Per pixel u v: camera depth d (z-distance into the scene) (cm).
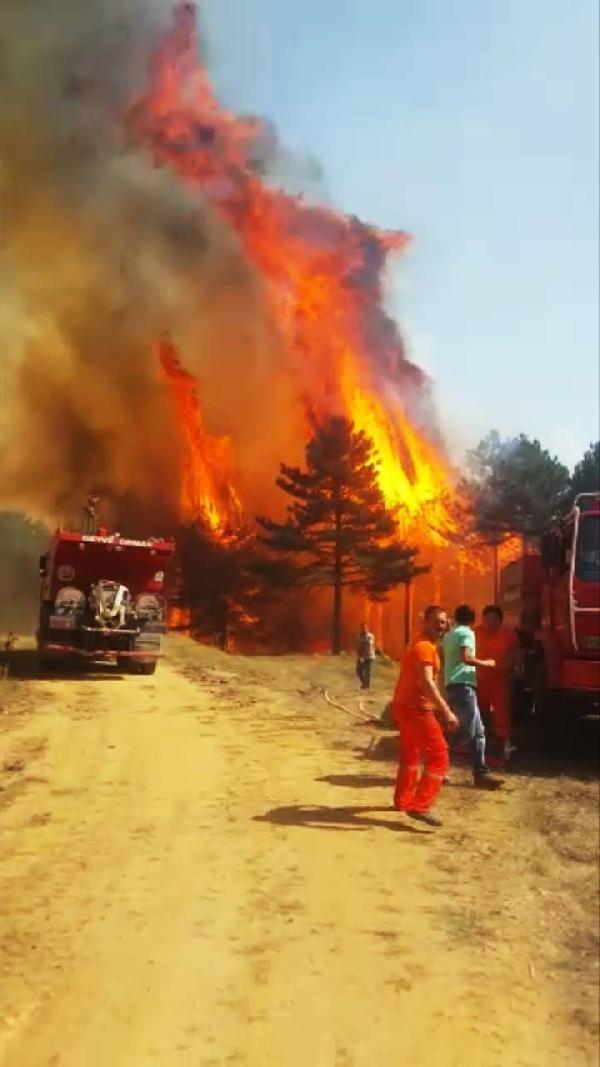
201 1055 445
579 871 736
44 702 1487
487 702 1150
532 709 1312
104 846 749
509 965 562
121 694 1630
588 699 1152
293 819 836
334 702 1662
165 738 1208
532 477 6022
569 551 1161
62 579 1969
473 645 998
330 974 536
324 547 5394
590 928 622
